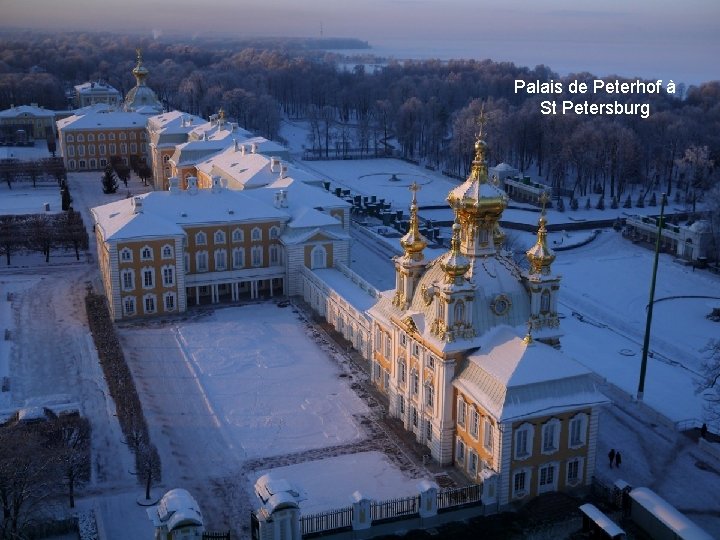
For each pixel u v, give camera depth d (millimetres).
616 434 97812
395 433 98500
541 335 89312
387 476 89125
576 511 78625
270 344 125562
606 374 120125
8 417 97500
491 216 90188
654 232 193375
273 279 150000
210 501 84438
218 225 144500
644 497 77438
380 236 189500
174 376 114000
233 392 109188
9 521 74750
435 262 95312
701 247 178250
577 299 155875
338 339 127688
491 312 88812
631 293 160250
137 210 139000
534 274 89562
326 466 91188
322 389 110250
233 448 94938
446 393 88562
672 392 114000
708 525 79688
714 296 158750
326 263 148000
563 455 82375
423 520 77375
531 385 80250
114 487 86062
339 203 159500
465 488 79812
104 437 96562
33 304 142375
